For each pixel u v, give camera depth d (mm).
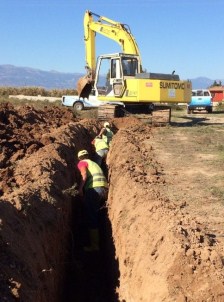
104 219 11773
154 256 6547
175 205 8633
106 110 22906
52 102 44375
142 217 8055
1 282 5445
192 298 5352
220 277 5410
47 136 13766
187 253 5828
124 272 7902
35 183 9039
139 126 21453
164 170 12133
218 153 14773
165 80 22188
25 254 6367
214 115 35938
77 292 9203
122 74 22406
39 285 6219
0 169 10195
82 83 23812
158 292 5770
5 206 6887
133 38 24172
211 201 9211
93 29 24578
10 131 14484
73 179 12258
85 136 18047
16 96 54625
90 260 10641
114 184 11695
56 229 8281
